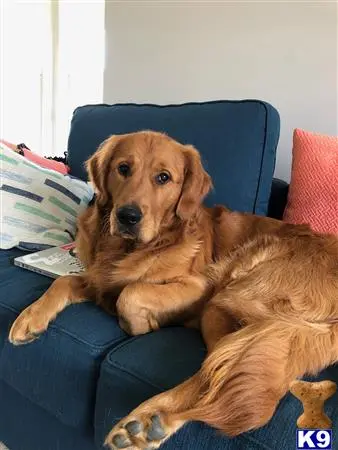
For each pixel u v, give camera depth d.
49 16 4.05
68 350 1.25
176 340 1.27
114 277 1.48
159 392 1.06
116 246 1.54
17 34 3.97
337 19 2.07
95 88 4.08
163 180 1.51
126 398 1.09
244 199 1.84
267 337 1.08
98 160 1.60
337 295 1.29
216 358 1.03
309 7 2.13
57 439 1.38
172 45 2.60
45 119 4.23
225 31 2.39
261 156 1.83
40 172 2.04
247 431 0.95
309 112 2.23
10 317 1.42
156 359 1.15
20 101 4.10
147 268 1.47
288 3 2.18
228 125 1.86
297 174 1.81
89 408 1.22
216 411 0.95
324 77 2.15
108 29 2.87
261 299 1.34
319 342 1.13
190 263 1.51
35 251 1.89
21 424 1.49
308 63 2.18
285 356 1.07
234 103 1.90
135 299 1.33
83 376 1.21
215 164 1.86
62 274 1.61
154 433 0.96
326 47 2.12
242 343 1.05
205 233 1.60
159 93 2.71
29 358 1.31
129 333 1.35
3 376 1.39
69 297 1.45
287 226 1.63
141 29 2.71
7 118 4.07
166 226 1.53
